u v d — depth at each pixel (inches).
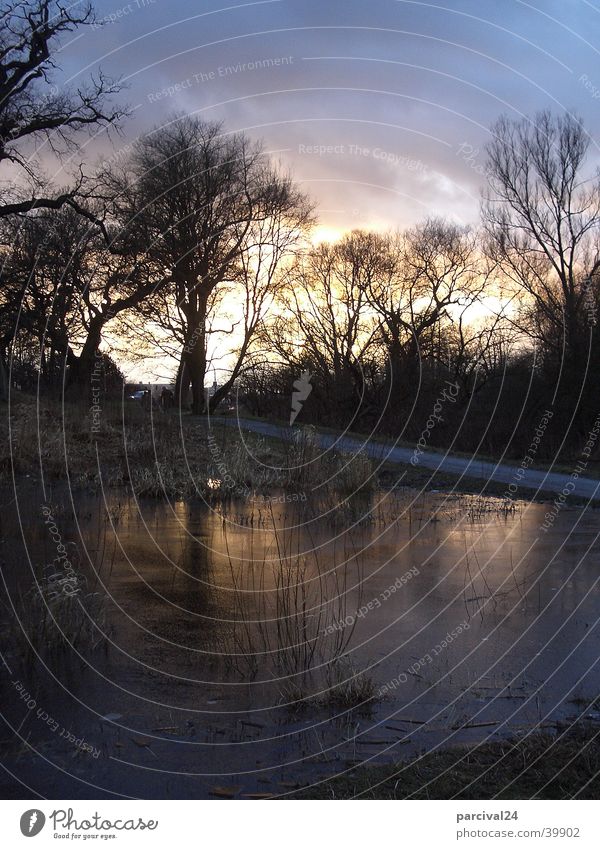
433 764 150.6
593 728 165.2
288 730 167.3
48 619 218.2
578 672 200.5
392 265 1116.5
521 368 1015.6
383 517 449.4
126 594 270.8
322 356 1175.6
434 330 1088.8
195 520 425.4
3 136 965.8
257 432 813.9
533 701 181.9
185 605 259.4
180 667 203.0
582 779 143.9
